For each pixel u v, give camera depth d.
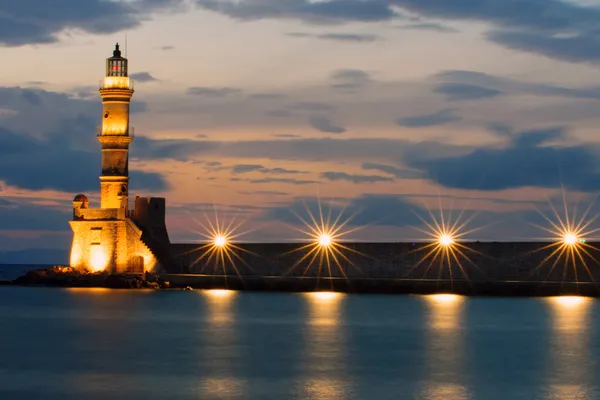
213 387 65.00
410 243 137.12
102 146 144.62
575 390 64.31
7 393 63.31
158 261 146.12
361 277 138.88
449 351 80.69
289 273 142.12
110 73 144.25
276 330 94.12
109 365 73.12
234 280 142.75
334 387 65.12
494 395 62.84
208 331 93.56
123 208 145.00
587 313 109.81
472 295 132.75
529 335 90.50
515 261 132.88
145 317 106.19
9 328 96.56
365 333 92.06
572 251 130.62
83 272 148.12
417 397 62.25
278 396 62.44
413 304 120.81
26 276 155.75
